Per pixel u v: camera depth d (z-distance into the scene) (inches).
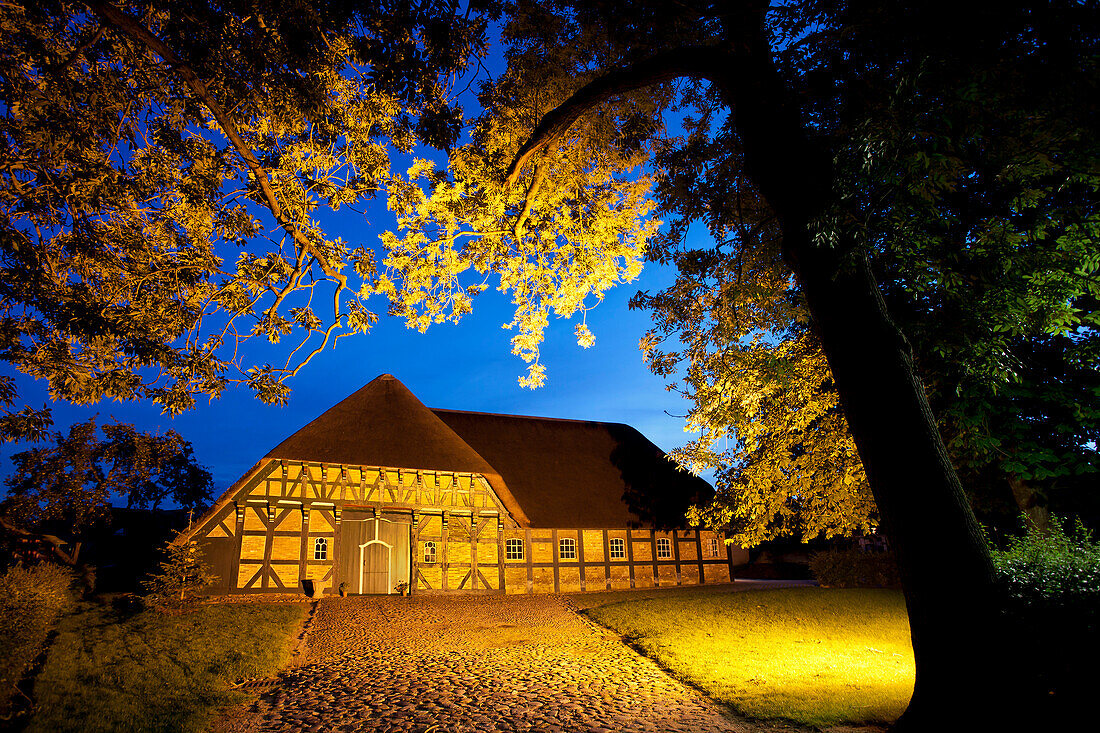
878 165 252.8
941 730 191.9
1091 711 205.6
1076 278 347.6
